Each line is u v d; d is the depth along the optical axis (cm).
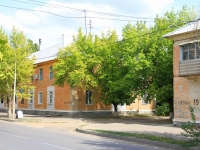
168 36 2056
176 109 2030
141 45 2331
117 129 1806
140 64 2211
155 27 2409
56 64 2902
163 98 2266
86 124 2230
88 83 2948
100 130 1698
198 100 1878
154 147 1183
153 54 2259
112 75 2741
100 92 3216
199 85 1880
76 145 1138
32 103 3916
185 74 1912
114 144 1227
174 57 2064
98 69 2858
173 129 1798
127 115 3622
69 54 2892
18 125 2150
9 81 2825
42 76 3769
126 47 2347
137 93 2483
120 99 2966
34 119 2719
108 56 2767
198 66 1828
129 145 1211
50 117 3091
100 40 2973
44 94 3694
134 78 2350
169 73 2295
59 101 3394
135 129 1808
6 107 4422
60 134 1576
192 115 1166
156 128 1870
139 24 2517
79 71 2709
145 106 3944
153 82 2314
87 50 2859
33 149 998
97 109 3419
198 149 1083
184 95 1978
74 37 2970
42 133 1598
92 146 1129
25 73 2853
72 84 2881
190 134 1172
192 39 1889
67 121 2550
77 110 3234
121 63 2628
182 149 1132
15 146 1062
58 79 2942
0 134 1491
